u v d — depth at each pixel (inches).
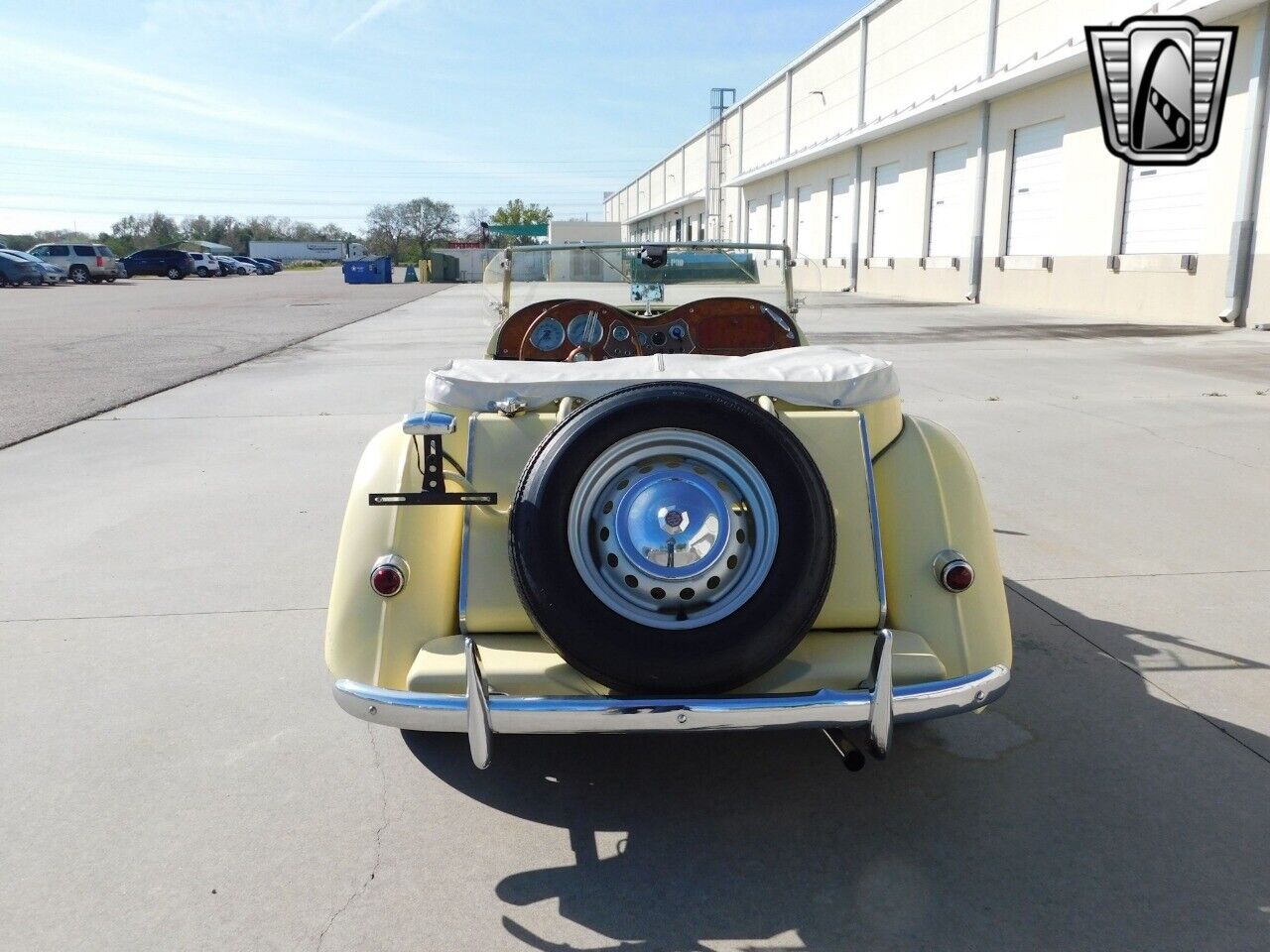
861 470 102.9
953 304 869.2
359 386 398.3
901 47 994.7
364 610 98.2
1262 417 306.2
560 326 173.2
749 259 176.1
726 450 91.0
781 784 110.9
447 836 101.5
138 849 98.9
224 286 1594.5
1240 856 96.5
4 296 1195.9
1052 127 757.3
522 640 97.0
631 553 90.0
